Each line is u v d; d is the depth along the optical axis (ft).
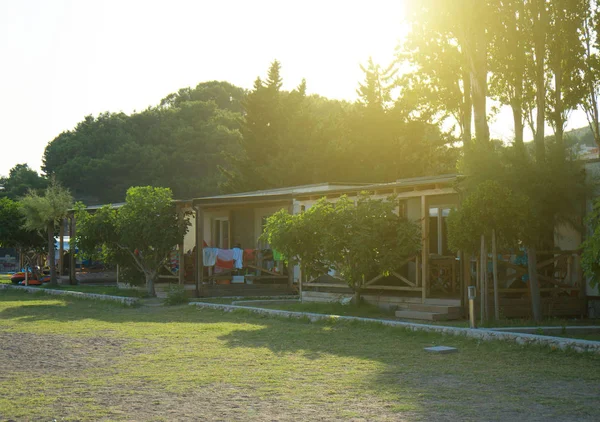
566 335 44.65
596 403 25.09
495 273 48.80
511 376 30.50
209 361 35.68
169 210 79.30
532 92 75.97
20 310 68.44
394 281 65.82
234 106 324.39
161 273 92.17
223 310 63.82
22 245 115.55
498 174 51.34
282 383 29.50
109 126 285.43
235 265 81.25
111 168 250.57
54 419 23.43
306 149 176.04
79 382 30.19
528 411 23.89
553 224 53.57
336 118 185.16
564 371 31.45
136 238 77.51
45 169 284.20
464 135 89.61
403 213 69.77
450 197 67.41
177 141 254.06
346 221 58.59
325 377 30.81
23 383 30.09
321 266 62.23
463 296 53.83
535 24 70.44
